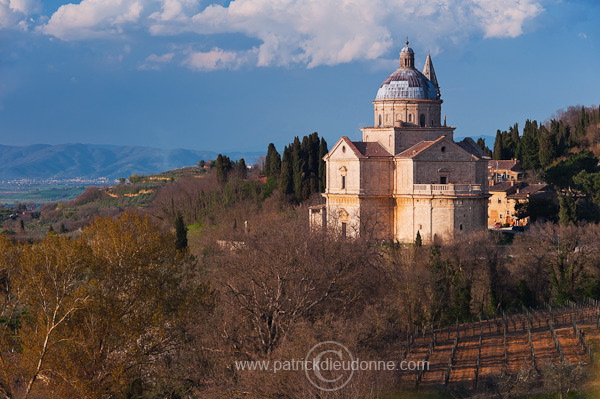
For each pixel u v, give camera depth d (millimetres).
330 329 97688
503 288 158750
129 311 119375
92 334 111688
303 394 86125
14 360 113188
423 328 136750
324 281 125062
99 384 111000
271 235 149625
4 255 120188
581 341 113125
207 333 108375
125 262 120875
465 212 193875
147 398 112938
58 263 114750
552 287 161250
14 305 121938
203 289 128125
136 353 113938
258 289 120250
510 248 185875
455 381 102375
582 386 94875
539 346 116312
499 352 116000
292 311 111625
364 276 137875
